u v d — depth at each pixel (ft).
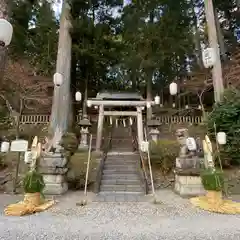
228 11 41.29
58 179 18.19
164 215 12.42
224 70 35.91
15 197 16.80
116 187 19.44
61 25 32.30
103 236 9.24
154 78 45.29
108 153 29.04
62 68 30.37
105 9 41.19
